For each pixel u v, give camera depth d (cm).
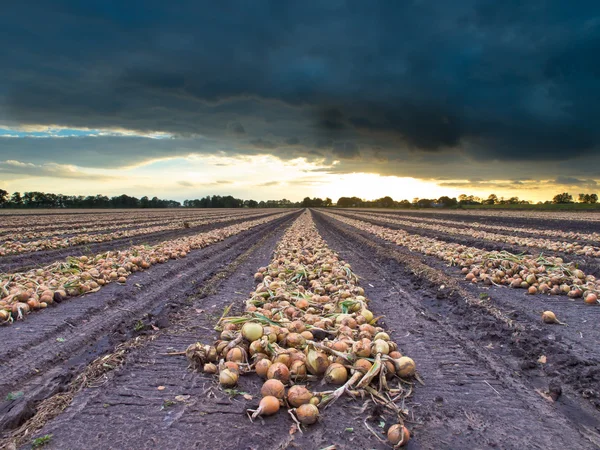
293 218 5044
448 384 436
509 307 721
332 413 371
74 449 324
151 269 1117
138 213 5525
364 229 2630
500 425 358
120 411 380
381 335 471
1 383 449
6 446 331
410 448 323
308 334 481
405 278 1036
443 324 654
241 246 1739
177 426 354
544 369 478
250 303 636
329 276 856
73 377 474
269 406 362
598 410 387
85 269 967
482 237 1941
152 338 582
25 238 1939
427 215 4897
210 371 449
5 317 637
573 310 698
